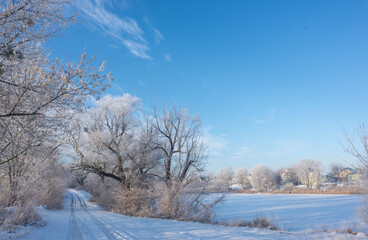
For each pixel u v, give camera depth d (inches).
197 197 858.8
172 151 949.2
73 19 257.6
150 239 381.1
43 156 322.7
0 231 367.2
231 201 1674.5
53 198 1141.1
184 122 953.5
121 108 1127.6
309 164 3841.0
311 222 764.0
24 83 228.4
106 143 1075.9
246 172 4665.4
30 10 239.0
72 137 856.3
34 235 403.2
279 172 5068.9
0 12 225.6
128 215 936.3
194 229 494.0
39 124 251.9
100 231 493.7
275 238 382.3
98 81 249.8
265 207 1266.0
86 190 3348.9
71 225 607.5
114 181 1239.5
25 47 243.4
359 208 740.0
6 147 263.9
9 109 242.4
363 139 561.0
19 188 511.5
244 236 398.6
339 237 394.0
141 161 1031.6
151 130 1071.0
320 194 2234.3
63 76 235.3
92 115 1093.1
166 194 873.5
